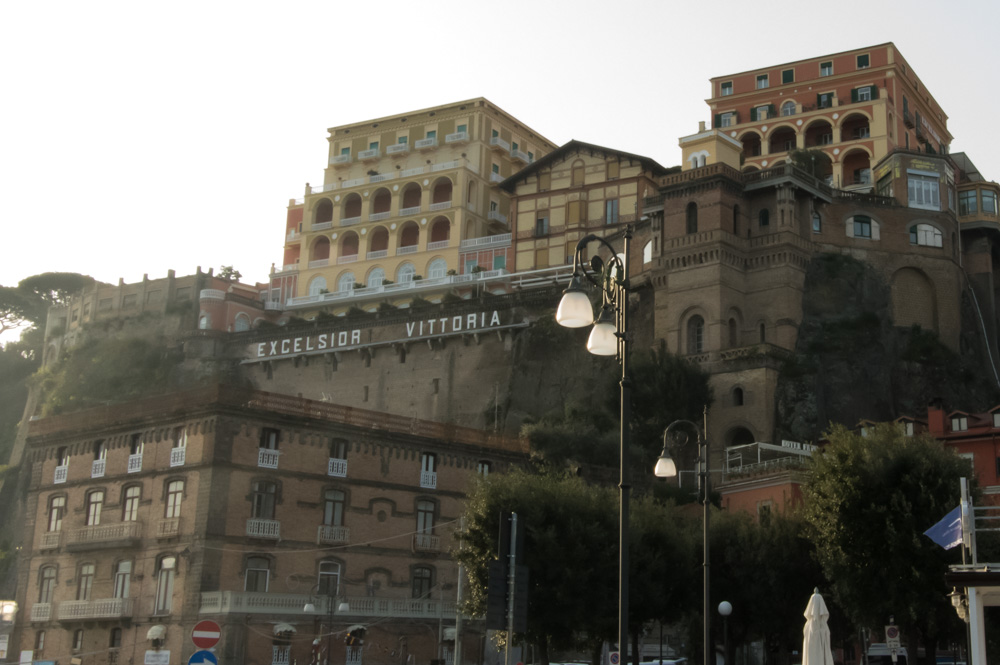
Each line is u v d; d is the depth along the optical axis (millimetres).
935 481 53562
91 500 73500
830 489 55125
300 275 149125
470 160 147000
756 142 135750
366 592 70000
